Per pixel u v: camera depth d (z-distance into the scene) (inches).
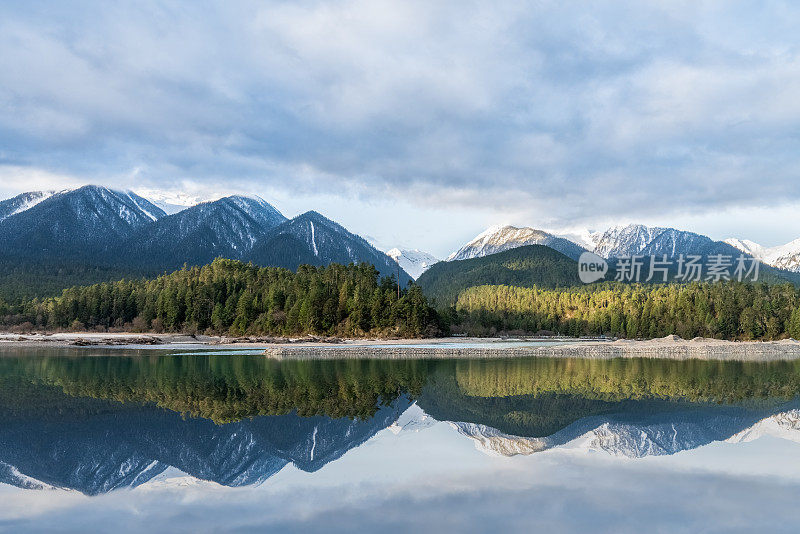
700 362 3828.7
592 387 2292.1
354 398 1958.7
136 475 1018.1
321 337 5866.1
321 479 962.1
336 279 6761.8
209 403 1839.3
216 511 797.2
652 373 2923.2
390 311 6117.1
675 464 1043.3
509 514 759.7
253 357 3927.2
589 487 888.3
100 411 1684.3
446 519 743.1
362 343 5516.7
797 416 1622.8
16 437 1346.0
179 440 1311.5
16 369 2970.0
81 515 789.2
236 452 1192.8
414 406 1797.5
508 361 3671.3
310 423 1512.1
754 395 2079.2
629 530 698.8
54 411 1686.8
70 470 1054.4
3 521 764.0
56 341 5851.4
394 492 872.9
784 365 3597.4
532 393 2110.0
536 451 1166.3
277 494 874.8
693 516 748.6
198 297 7135.8
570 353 4416.8
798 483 914.7
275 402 1862.7
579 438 1304.1
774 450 1176.8
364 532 700.0
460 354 4197.8
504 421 1542.8
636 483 913.5
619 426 1459.2
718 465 1033.5
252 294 6840.6
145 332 7249.0
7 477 1000.9
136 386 2251.5
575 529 702.5
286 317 6284.5
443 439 1300.4
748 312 7012.8
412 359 3794.3
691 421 1535.4
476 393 2101.4
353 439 1309.1
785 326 6943.9
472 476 968.9
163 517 773.3
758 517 745.0
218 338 6318.9
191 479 982.4
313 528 717.9
